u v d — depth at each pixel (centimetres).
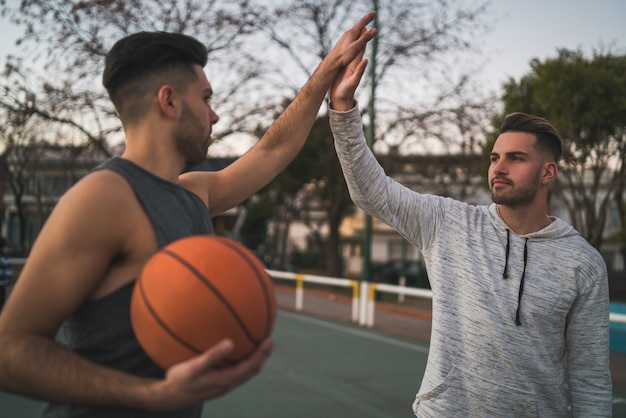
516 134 213
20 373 113
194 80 147
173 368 103
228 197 191
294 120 203
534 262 206
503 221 216
